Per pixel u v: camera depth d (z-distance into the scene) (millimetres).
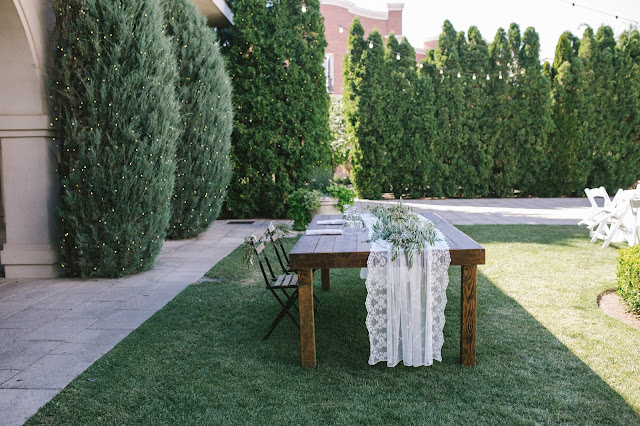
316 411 2518
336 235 3652
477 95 14133
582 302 4246
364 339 3535
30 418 2451
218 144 7996
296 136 10328
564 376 2855
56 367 3068
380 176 14023
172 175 5832
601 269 5402
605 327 3637
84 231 5270
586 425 2344
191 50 7621
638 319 3852
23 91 5113
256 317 4031
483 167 14297
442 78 13992
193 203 7777
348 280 5215
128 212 5305
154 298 4633
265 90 10086
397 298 2943
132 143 5266
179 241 7863
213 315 4070
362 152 13828
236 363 3113
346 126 15156
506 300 4332
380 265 2949
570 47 14484
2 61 5000
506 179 14508
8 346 3432
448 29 13922
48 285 5137
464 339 3018
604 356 3125
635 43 14227
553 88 14484
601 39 14336
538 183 14766
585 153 14484
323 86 10531
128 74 5258
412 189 14258
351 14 18078
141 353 3266
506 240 7203
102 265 5344
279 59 10078
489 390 2707
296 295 3502
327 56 17812
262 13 10055
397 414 2467
